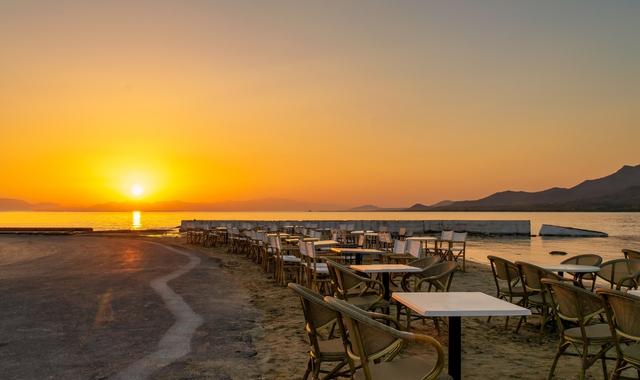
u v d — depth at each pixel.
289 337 6.64
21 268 14.75
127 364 5.43
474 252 23.70
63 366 5.34
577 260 8.48
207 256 18.80
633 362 3.85
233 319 7.74
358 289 7.01
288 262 11.85
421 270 6.77
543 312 6.54
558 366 5.46
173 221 105.31
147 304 8.91
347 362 3.62
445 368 5.32
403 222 37.59
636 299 3.71
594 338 4.42
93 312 8.17
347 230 22.73
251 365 5.44
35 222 92.62
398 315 6.57
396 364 3.66
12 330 6.92
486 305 4.05
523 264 6.66
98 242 27.23
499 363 5.59
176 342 6.34
